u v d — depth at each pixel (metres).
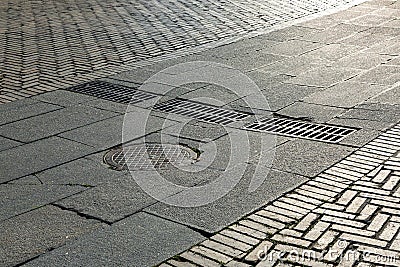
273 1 16.58
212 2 16.84
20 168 6.64
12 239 5.20
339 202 5.54
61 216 5.55
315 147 6.83
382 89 8.74
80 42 12.59
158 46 11.95
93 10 16.36
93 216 5.53
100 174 6.40
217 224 5.29
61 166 6.65
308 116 7.84
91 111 8.37
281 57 10.73
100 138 7.39
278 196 5.73
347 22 13.48
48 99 8.97
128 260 4.81
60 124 7.92
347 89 8.83
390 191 5.69
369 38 11.91
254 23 13.78
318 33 12.52
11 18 15.72
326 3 15.93
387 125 7.38
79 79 9.92
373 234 4.98
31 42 12.79
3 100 9.01
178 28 13.55
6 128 7.86
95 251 4.96
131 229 5.27
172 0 17.48
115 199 5.84
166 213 5.52
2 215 5.62
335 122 7.57
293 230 5.12
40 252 4.98
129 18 14.99
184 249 4.92
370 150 6.66
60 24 14.62
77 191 6.04
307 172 6.21
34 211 5.67
